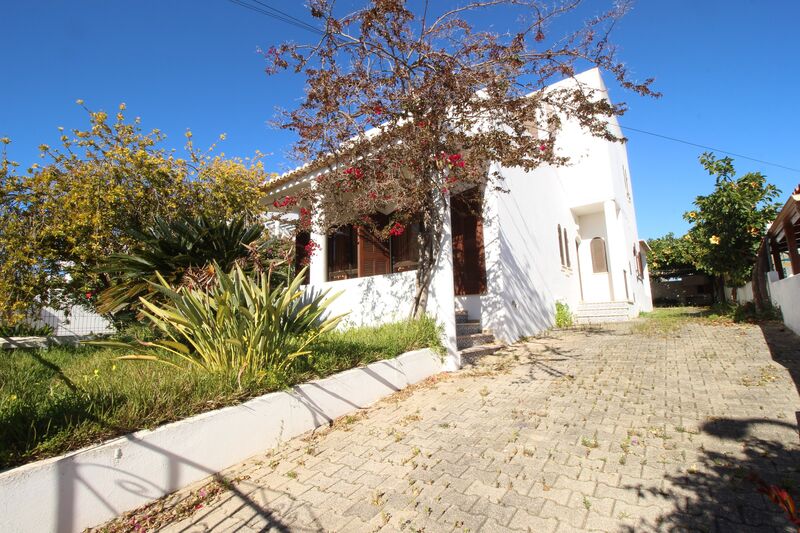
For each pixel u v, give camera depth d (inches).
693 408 165.6
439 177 260.7
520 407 182.4
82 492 102.1
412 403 198.1
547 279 440.1
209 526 105.2
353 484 123.2
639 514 99.2
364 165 246.5
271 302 180.1
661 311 713.6
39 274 333.1
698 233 486.9
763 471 112.9
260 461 141.1
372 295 318.0
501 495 111.8
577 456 131.2
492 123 260.5
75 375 174.2
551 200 486.9
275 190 403.2
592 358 272.4
